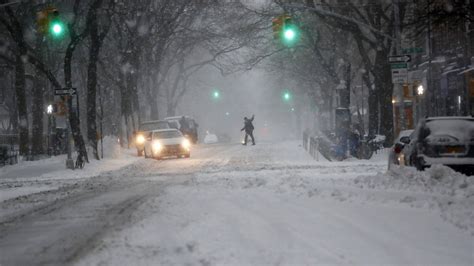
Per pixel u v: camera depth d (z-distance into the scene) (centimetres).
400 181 3866
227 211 3197
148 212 3278
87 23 7669
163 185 4941
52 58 11925
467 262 2009
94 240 2548
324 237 2431
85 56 13300
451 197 3275
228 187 4403
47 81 12631
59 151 11400
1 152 9050
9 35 10500
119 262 2102
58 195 4553
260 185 4400
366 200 3372
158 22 11956
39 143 10969
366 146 7500
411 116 9556
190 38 12975
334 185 4075
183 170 6612
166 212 3228
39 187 5372
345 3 8456
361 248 2222
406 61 6034
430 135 4222
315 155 7794
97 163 8038
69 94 7038
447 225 2611
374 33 8462
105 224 2978
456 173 3728
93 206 3731
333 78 10156
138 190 4638
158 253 2216
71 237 2672
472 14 6175
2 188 5403
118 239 2511
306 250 2198
